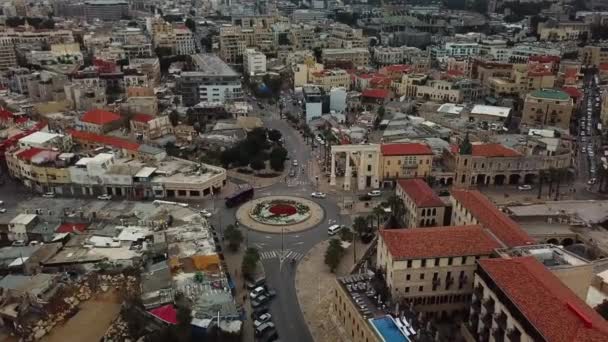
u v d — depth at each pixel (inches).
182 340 4552.2
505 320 4138.8
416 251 4975.4
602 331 3393.2
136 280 5659.5
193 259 5851.4
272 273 6117.1
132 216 7066.9
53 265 5890.8
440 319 5216.5
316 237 7042.3
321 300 5565.9
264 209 7829.7
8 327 5098.4
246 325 5152.6
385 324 4323.3
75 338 4874.5
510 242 5334.6
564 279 4468.5
